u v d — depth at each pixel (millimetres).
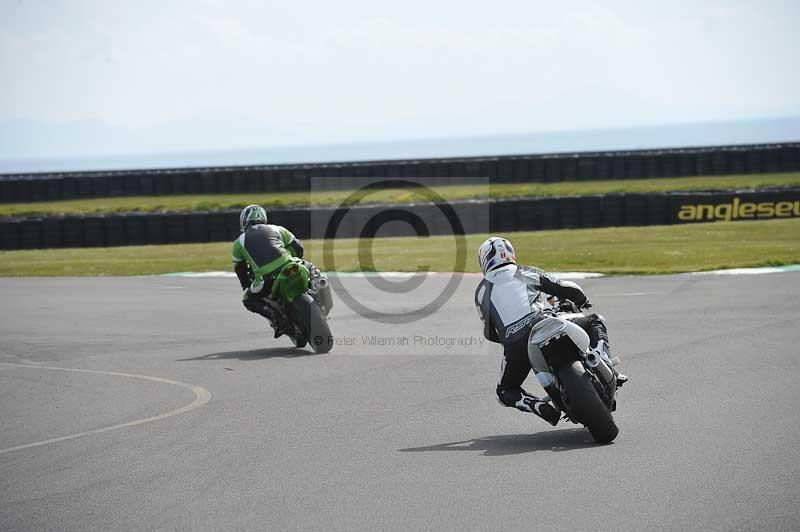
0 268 89625
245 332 49375
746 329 43594
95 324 53125
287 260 42625
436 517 19734
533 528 18812
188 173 143250
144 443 27375
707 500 20156
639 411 29141
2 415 32000
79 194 144125
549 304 29406
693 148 160000
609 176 138125
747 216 104250
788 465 22594
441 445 25969
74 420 30828
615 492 20938
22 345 46750
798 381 32656
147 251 102688
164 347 45281
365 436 27281
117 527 20016
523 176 139375
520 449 25250
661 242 87688
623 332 44219
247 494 21922
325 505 20875
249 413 30844
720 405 29500
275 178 142375
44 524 20453
